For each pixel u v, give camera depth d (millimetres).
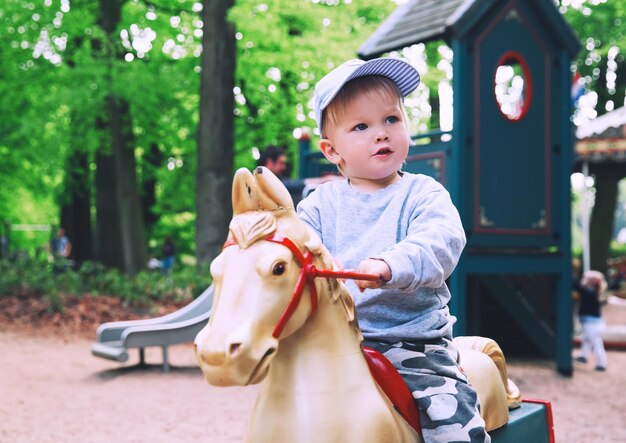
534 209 6551
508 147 6363
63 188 17609
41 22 13656
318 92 1691
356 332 1586
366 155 1649
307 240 1453
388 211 1703
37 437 4434
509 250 6430
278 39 12609
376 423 1486
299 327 1454
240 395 5812
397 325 1715
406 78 1718
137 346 6785
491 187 6242
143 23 13969
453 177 6055
